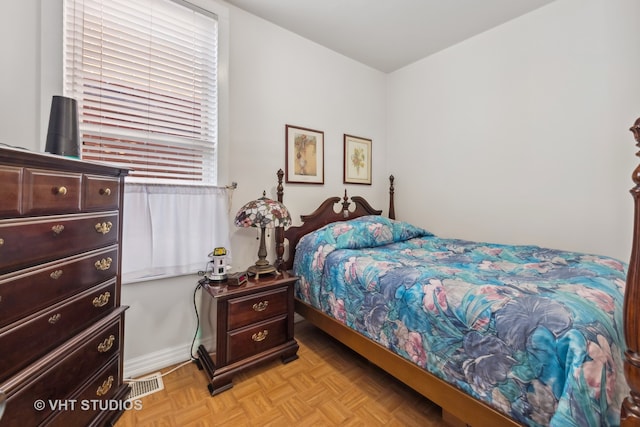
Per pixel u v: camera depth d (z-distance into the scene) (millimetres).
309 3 2045
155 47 1727
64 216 975
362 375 1685
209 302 1708
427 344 1195
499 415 945
